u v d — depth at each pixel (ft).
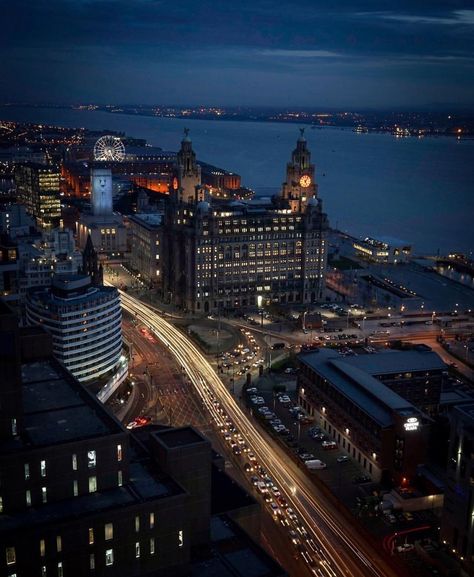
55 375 508.12
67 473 412.98
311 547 623.36
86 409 458.91
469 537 577.43
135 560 416.46
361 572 590.96
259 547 474.90
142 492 427.74
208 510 479.41
